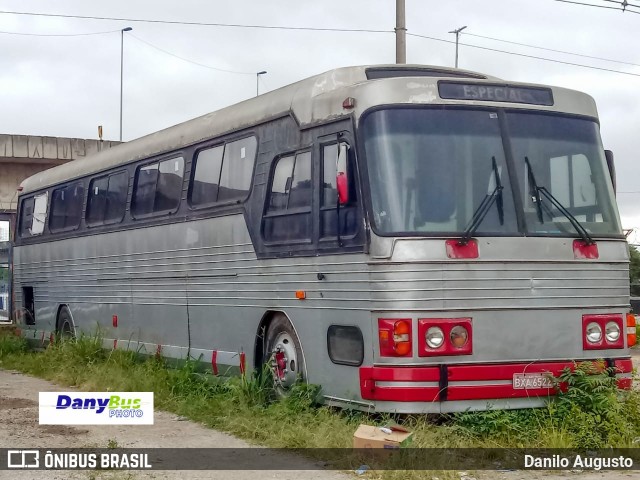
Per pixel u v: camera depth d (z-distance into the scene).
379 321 9.34
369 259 9.48
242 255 11.95
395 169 9.52
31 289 19.97
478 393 9.31
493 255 9.48
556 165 10.13
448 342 9.23
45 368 15.91
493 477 8.20
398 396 9.17
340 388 9.99
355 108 9.88
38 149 30.69
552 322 9.71
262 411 10.56
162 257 14.16
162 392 12.34
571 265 9.86
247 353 11.86
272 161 11.45
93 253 16.70
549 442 8.91
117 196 15.94
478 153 9.77
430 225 9.40
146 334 14.72
